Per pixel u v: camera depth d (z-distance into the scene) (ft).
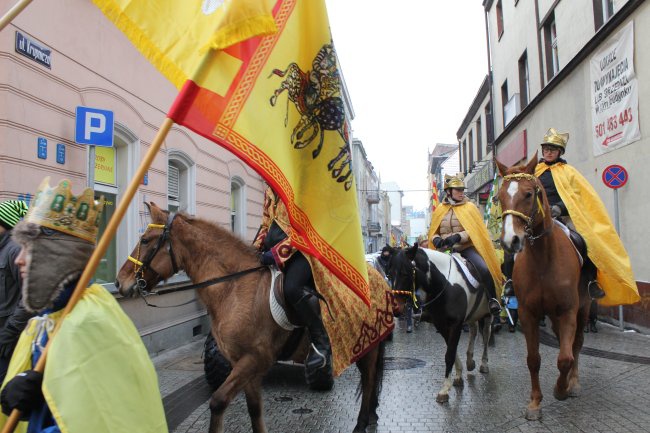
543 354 28.43
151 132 29.40
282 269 13.26
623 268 19.62
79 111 18.89
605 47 37.73
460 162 118.42
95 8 24.29
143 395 7.40
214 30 9.04
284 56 10.75
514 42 65.21
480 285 21.91
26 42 19.66
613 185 33.40
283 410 18.94
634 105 33.76
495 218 48.42
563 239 18.43
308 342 14.46
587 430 16.06
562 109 47.52
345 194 11.53
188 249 14.06
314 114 11.32
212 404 12.32
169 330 30.25
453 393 20.94
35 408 7.31
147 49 9.91
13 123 18.98
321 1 11.21
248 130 9.87
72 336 6.98
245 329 12.90
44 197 7.72
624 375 22.52
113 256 26.58
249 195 46.14
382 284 16.33
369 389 15.76
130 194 7.79
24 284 7.47
